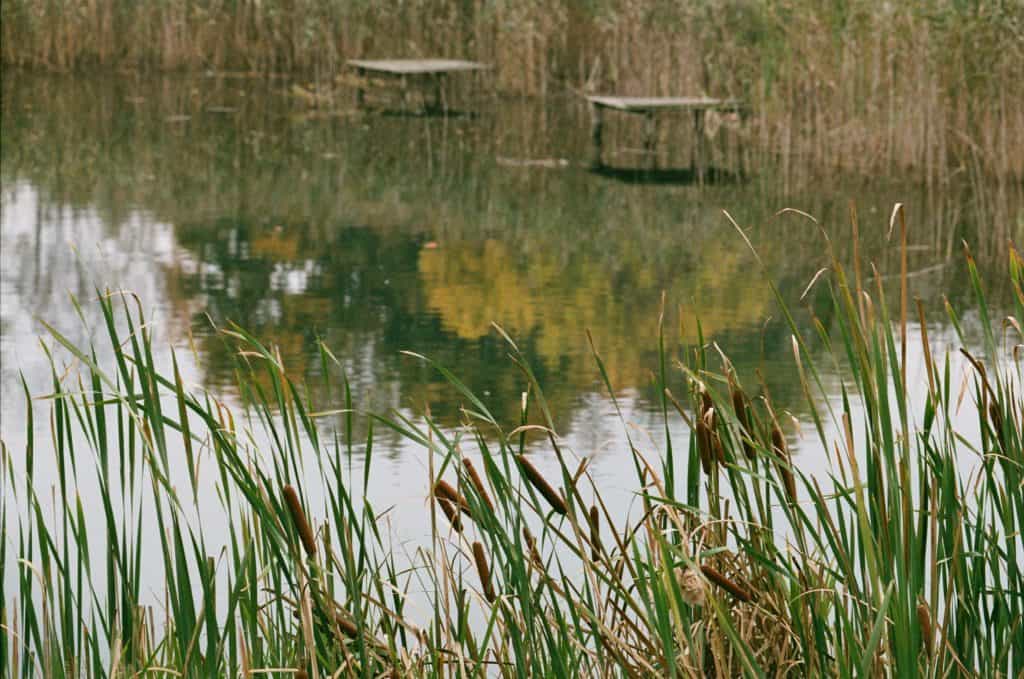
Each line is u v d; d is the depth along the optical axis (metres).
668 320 8.13
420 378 6.84
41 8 20.91
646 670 2.55
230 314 8.13
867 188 12.60
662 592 2.30
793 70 14.13
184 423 2.37
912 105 12.91
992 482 2.66
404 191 12.72
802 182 13.07
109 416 5.86
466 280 9.20
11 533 4.43
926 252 9.96
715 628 2.52
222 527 4.63
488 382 6.78
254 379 2.46
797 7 13.99
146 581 4.14
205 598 2.44
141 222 10.98
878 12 13.15
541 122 17.38
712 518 2.66
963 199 11.90
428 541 4.27
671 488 2.67
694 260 9.87
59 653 2.55
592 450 5.67
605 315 8.26
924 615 2.29
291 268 9.48
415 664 2.57
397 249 10.22
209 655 2.43
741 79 16.12
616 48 17.59
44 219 10.98
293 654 2.62
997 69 12.62
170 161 14.04
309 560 2.37
